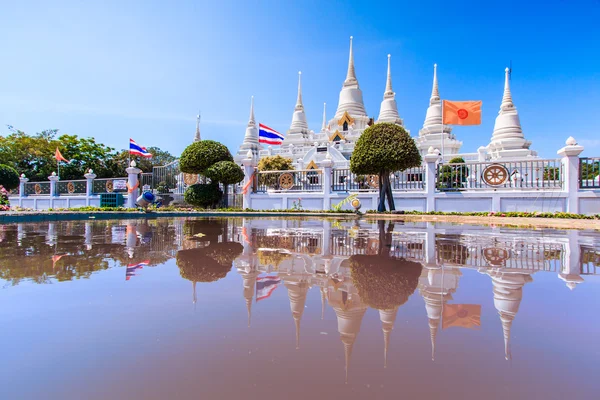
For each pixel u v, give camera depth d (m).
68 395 1.20
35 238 5.92
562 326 1.85
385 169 15.45
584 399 1.17
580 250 4.48
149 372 1.36
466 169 15.64
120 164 40.19
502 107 30.83
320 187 19.03
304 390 1.24
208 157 20.91
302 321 1.92
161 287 2.62
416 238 5.88
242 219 12.12
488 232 6.97
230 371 1.38
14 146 34.50
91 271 3.20
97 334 1.73
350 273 3.12
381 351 1.55
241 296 2.39
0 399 1.16
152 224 9.39
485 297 2.38
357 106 44.25
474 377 1.32
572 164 13.07
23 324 1.85
